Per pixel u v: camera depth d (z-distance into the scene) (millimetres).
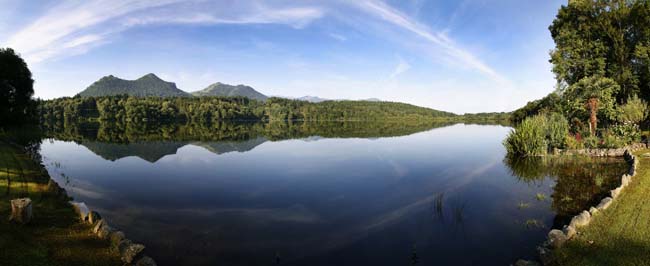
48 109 111562
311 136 57000
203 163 26344
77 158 28828
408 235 10797
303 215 13070
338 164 25688
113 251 8625
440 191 16781
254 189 17484
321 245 10070
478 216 12562
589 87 32219
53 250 8523
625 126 27938
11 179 15766
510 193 15961
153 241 10336
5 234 8938
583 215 9719
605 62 38000
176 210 13750
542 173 20281
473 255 9250
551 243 8180
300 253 9500
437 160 27594
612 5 37344
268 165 25250
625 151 23562
